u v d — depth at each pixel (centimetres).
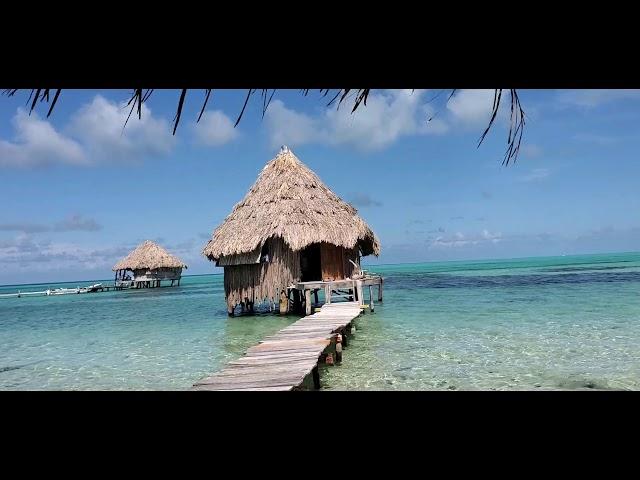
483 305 1870
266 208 1822
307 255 2309
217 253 1848
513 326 1302
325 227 1764
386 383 774
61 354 1220
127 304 3027
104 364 1059
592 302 1823
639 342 1026
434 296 2425
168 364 1031
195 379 887
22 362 1124
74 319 2173
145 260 5112
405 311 1773
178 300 3228
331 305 1620
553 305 1769
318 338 915
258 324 1683
